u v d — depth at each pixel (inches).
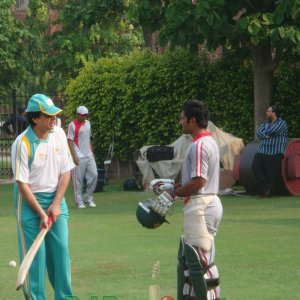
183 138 1295.5
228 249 761.0
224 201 1146.7
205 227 485.1
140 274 661.9
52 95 1982.0
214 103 1389.0
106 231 888.9
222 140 1262.3
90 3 1347.2
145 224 495.5
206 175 482.9
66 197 1286.9
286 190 1202.0
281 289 601.0
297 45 1181.7
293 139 1203.2
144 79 1433.3
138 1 1254.3
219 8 1154.0
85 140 1117.7
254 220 945.5
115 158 1515.7
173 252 754.8
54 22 1445.6
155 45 1882.4
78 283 631.2
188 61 1407.5
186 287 493.0
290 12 1138.7
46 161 512.1
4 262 724.7
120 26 1943.9
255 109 1299.2
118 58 1513.3
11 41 1722.4
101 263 708.0
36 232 511.2
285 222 927.0
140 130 1464.1
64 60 1956.2
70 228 916.0
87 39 1952.5
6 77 1753.2
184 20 1182.9
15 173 507.2
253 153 1189.1
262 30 1154.7
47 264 519.8
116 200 1208.2
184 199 493.0
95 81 1508.4
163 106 1428.4
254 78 1298.0
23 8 2390.5
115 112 1485.0
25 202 511.8
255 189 1200.8
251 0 1192.8
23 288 506.3
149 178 1295.5
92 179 1122.0
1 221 993.5
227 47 1280.8
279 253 739.4
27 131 514.9
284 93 1332.4
